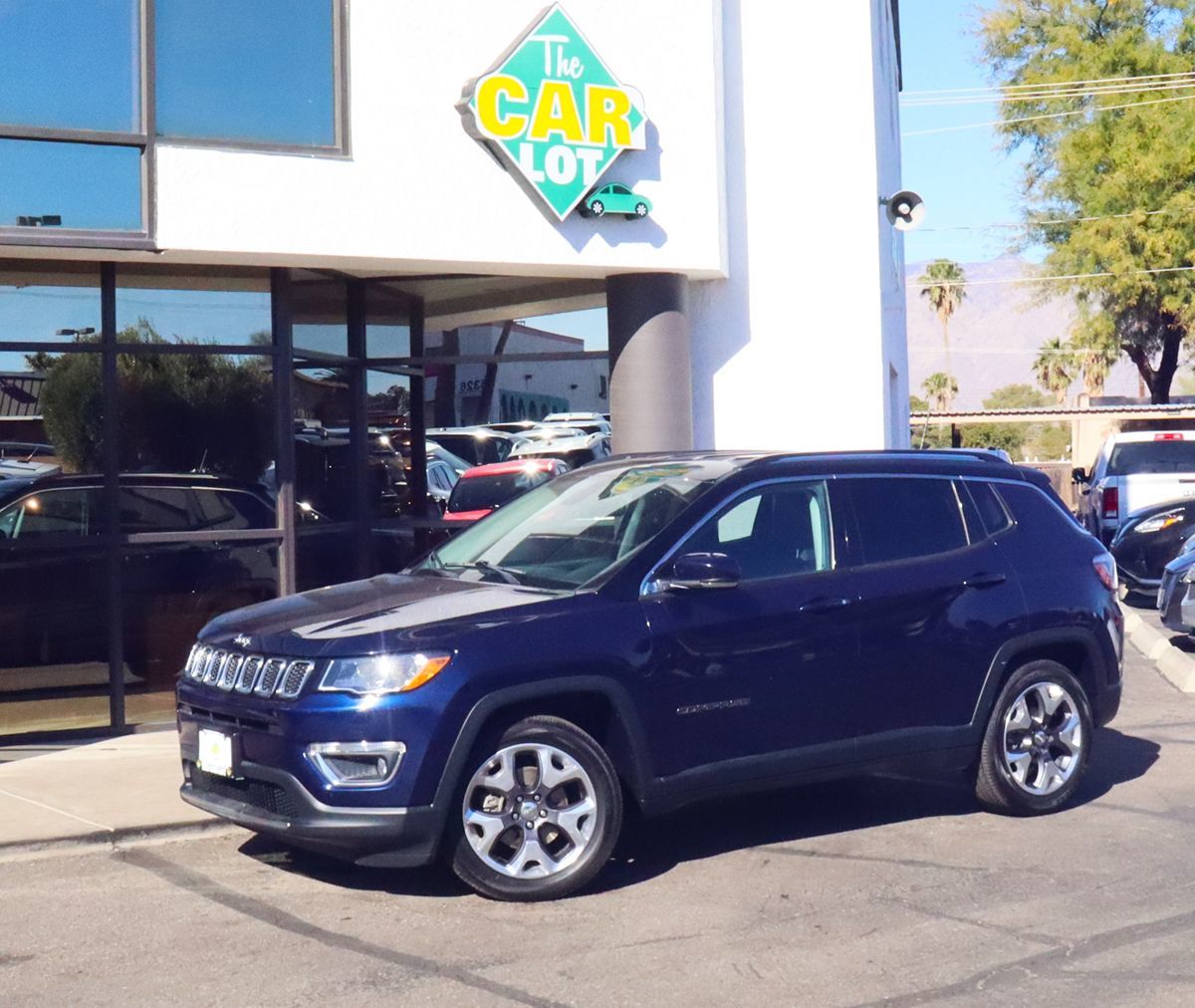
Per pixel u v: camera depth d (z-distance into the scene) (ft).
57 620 32.89
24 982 17.67
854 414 41.55
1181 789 26.73
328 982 17.37
